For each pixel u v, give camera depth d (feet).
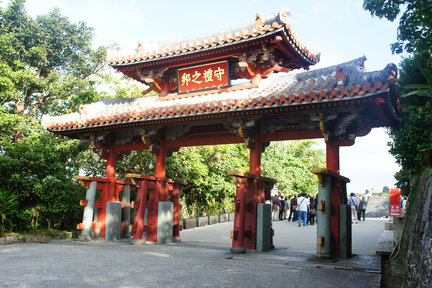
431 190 20.97
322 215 32.37
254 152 39.24
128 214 50.93
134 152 69.77
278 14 38.29
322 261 31.01
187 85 46.73
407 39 35.65
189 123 41.45
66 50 73.00
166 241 44.01
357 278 24.80
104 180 48.29
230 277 24.08
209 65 44.88
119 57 47.78
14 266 26.99
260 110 34.81
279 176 103.55
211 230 66.18
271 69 42.14
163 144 46.39
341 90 30.07
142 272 25.27
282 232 61.41
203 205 85.87
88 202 46.32
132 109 47.47
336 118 34.73
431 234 18.45
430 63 36.37
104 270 25.82
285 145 136.56
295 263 30.40
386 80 28.86
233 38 40.16
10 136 59.72
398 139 34.68
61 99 71.36
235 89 43.34
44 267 26.71
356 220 83.20
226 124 40.47
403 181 48.83
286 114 37.45
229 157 87.40
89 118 46.14
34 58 68.18
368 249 41.01
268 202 41.75
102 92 70.59
